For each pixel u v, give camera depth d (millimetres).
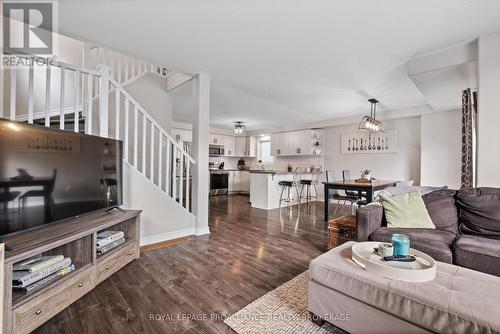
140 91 4152
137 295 1896
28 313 1407
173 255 2723
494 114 2285
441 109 4555
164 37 2467
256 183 5941
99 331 1494
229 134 8875
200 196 3506
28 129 1640
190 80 3746
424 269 1360
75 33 2416
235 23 2199
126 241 2482
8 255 1335
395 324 1249
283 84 3785
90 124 2574
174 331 1507
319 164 7262
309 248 2992
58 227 1922
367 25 2186
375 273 1397
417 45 2539
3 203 1480
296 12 2021
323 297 1527
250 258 2658
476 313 1052
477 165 2395
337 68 3141
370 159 6125
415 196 2533
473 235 2182
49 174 1778
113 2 1923
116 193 2535
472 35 2334
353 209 5594
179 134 7414
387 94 4188
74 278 1749
